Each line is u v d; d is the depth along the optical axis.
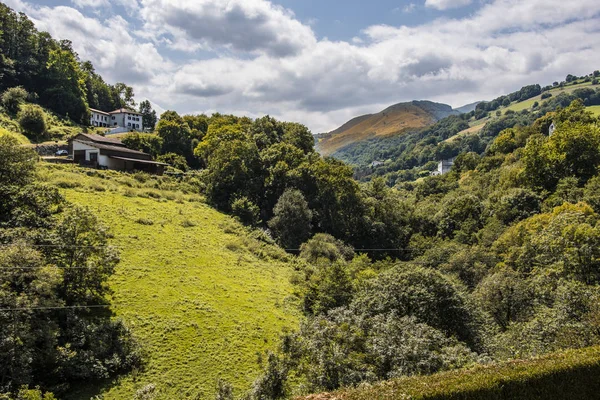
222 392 25.72
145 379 29.12
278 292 47.97
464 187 103.81
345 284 44.94
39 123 98.81
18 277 28.14
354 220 81.56
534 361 17.55
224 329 37.00
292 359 24.12
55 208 45.47
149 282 41.44
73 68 139.38
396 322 25.34
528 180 78.06
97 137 88.75
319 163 85.50
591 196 60.72
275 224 71.88
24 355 25.08
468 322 30.78
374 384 16.52
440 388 15.02
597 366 17.23
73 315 30.86
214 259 51.97
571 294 28.14
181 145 108.62
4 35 132.38
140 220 55.78
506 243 59.34
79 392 26.77
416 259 68.25
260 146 102.25
